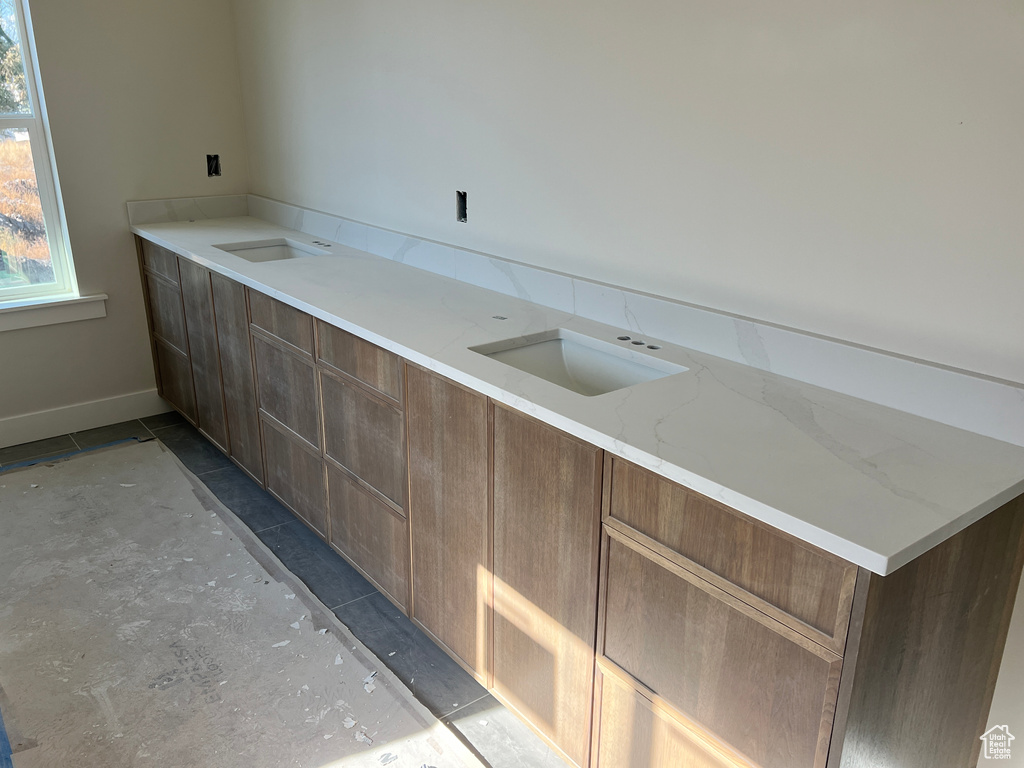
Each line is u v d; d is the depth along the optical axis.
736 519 1.37
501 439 1.85
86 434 3.81
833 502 1.30
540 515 1.79
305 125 3.47
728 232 1.93
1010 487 1.36
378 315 2.33
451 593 2.19
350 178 3.28
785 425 1.59
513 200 2.52
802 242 1.79
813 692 1.32
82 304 3.70
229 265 2.96
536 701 1.96
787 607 1.32
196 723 2.07
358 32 2.98
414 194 2.94
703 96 1.90
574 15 2.15
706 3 1.83
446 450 2.05
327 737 2.03
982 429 1.56
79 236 3.63
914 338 1.64
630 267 2.20
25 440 3.71
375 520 2.46
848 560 1.19
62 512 3.07
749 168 1.85
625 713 1.70
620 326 2.23
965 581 1.44
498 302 2.50
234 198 4.02
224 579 2.68
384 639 2.42
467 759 1.97
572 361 2.23
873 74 1.58
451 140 2.70
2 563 2.74
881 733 1.40
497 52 2.42
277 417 2.92
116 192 3.68
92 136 3.56
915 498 1.32
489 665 2.10
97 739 2.01
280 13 3.41
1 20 3.36
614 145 2.14
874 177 1.63
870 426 1.59
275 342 2.77
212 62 3.79
